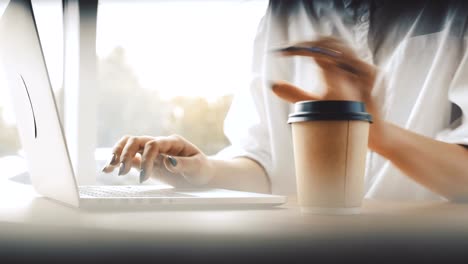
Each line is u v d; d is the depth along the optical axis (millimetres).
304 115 534
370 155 1588
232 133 1540
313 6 1609
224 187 1121
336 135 531
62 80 1656
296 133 556
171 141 968
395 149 1192
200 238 386
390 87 1519
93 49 1612
